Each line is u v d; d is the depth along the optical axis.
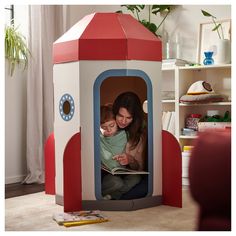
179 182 2.89
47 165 3.40
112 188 2.92
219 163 0.74
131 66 2.81
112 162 2.92
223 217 0.78
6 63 3.93
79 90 2.81
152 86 2.93
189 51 4.26
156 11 4.30
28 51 3.98
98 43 2.79
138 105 3.09
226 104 3.78
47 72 4.18
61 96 2.99
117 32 2.84
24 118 4.13
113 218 2.61
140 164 3.02
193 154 0.77
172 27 4.35
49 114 4.19
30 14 4.07
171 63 4.01
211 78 4.13
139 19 4.58
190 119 4.04
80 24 3.01
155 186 2.95
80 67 2.80
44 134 4.19
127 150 3.00
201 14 4.19
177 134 3.95
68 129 2.93
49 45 4.20
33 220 2.58
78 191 2.81
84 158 2.82
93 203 2.82
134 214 2.71
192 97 3.82
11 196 3.38
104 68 2.80
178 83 3.94
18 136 4.08
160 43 2.97
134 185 2.94
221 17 4.09
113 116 3.08
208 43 4.11
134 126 3.07
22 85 4.10
